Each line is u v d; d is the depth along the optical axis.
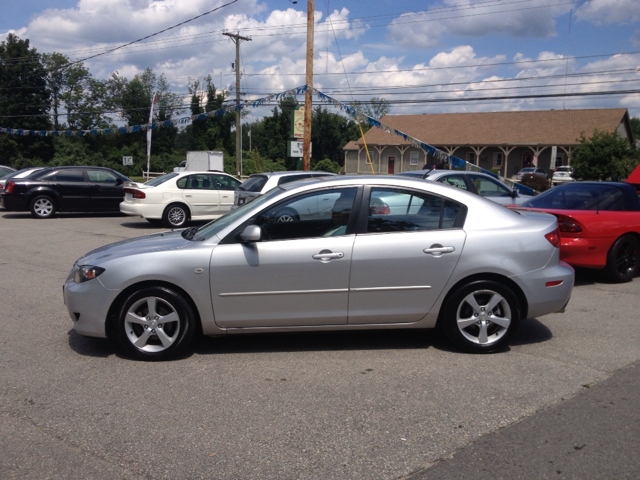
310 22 18.58
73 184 16.31
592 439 3.37
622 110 46.38
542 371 4.50
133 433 3.45
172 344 4.70
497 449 3.25
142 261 4.63
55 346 5.12
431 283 4.78
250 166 54.94
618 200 8.00
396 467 3.06
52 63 66.62
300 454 3.20
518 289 4.89
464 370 4.52
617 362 4.71
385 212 4.83
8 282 7.87
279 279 4.68
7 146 55.28
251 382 4.27
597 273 8.73
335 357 4.84
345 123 65.00
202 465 3.08
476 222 4.88
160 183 14.32
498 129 49.00
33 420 3.62
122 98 68.56
